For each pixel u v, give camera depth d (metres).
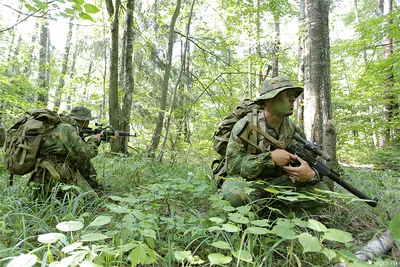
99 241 1.96
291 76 10.48
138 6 11.69
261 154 2.44
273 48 10.31
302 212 2.59
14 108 8.14
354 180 3.72
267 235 2.14
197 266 1.86
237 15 8.70
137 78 11.56
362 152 8.48
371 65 7.83
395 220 1.25
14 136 3.01
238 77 9.90
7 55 10.02
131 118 8.12
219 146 3.07
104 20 9.05
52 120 3.17
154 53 12.34
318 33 3.42
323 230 1.45
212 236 2.06
